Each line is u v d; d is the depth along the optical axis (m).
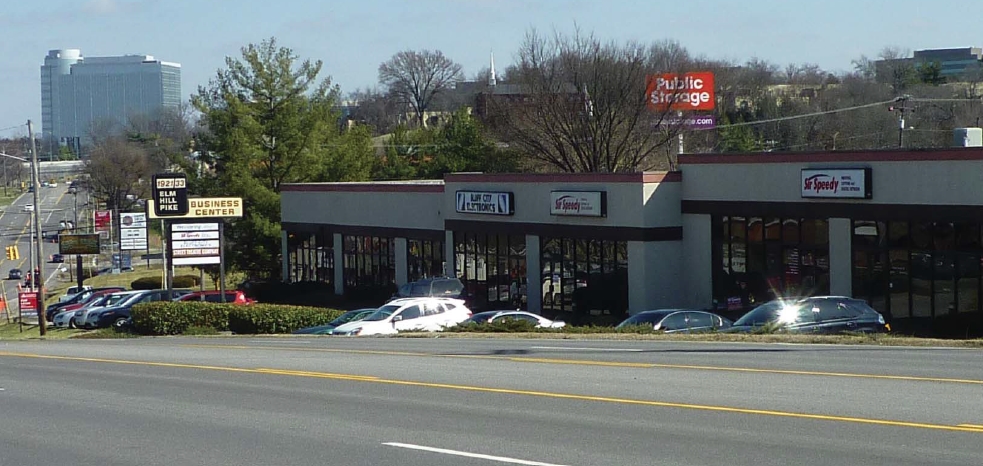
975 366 16.41
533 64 61.75
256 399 15.12
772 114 80.69
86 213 131.38
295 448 11.16
